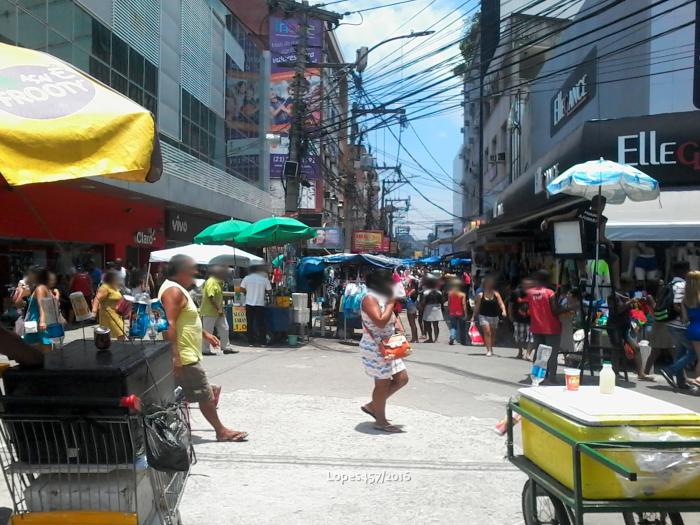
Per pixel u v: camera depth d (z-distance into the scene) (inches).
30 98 115.0
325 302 760.3
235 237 593.9
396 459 234.1
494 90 1217.4
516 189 912.9
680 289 403.5
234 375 406.3
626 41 618.5
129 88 770.2
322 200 1642.5
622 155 547.2
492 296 539.5
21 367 136.2
